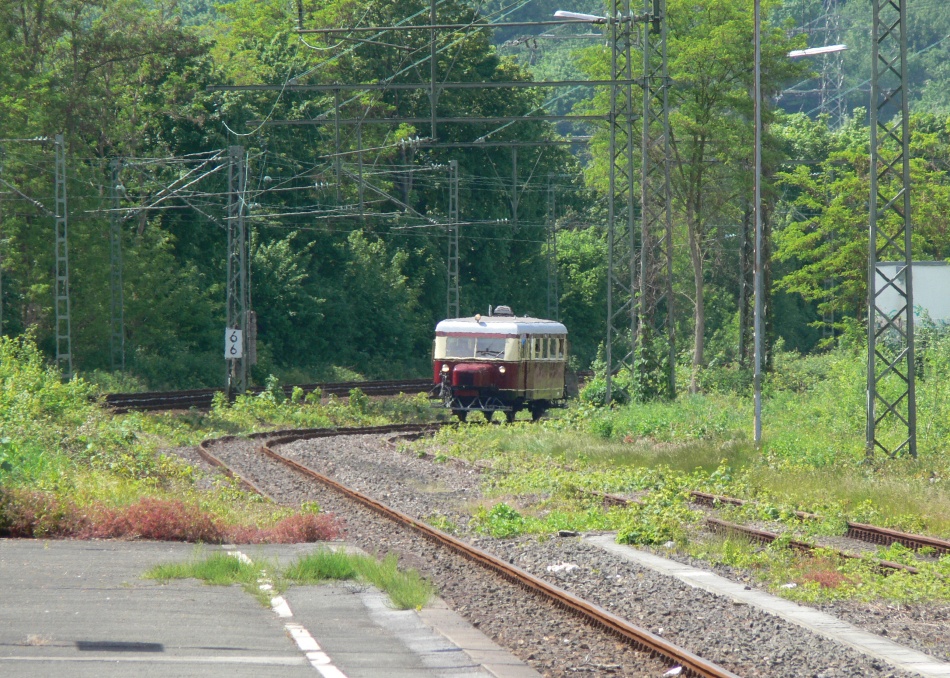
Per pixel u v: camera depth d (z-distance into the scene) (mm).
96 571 47812
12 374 114625
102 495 68062
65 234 167500
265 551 55438
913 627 42188
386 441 121000
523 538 63250
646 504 72312
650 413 132125
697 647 38094
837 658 36750
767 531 64500
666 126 142250
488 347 145750
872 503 72688
